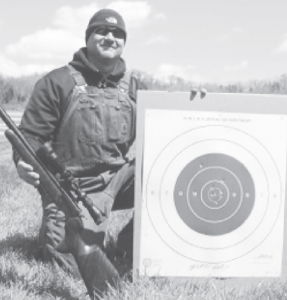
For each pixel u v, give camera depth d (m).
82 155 3.23
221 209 2.81
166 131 2.76
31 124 3.19
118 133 3.28
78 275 3.07
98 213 2.64
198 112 2.77
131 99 3.34
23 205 4.77
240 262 2.84
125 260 3.39
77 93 3.19
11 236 3.75
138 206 2.76
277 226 2.86
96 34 3.22
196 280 2.81
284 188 2.85
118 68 3.33
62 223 3.20
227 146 2.80
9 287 2.75
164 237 2.79
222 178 2.81
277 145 2.83
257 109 2.81
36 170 2.57
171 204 2.78
